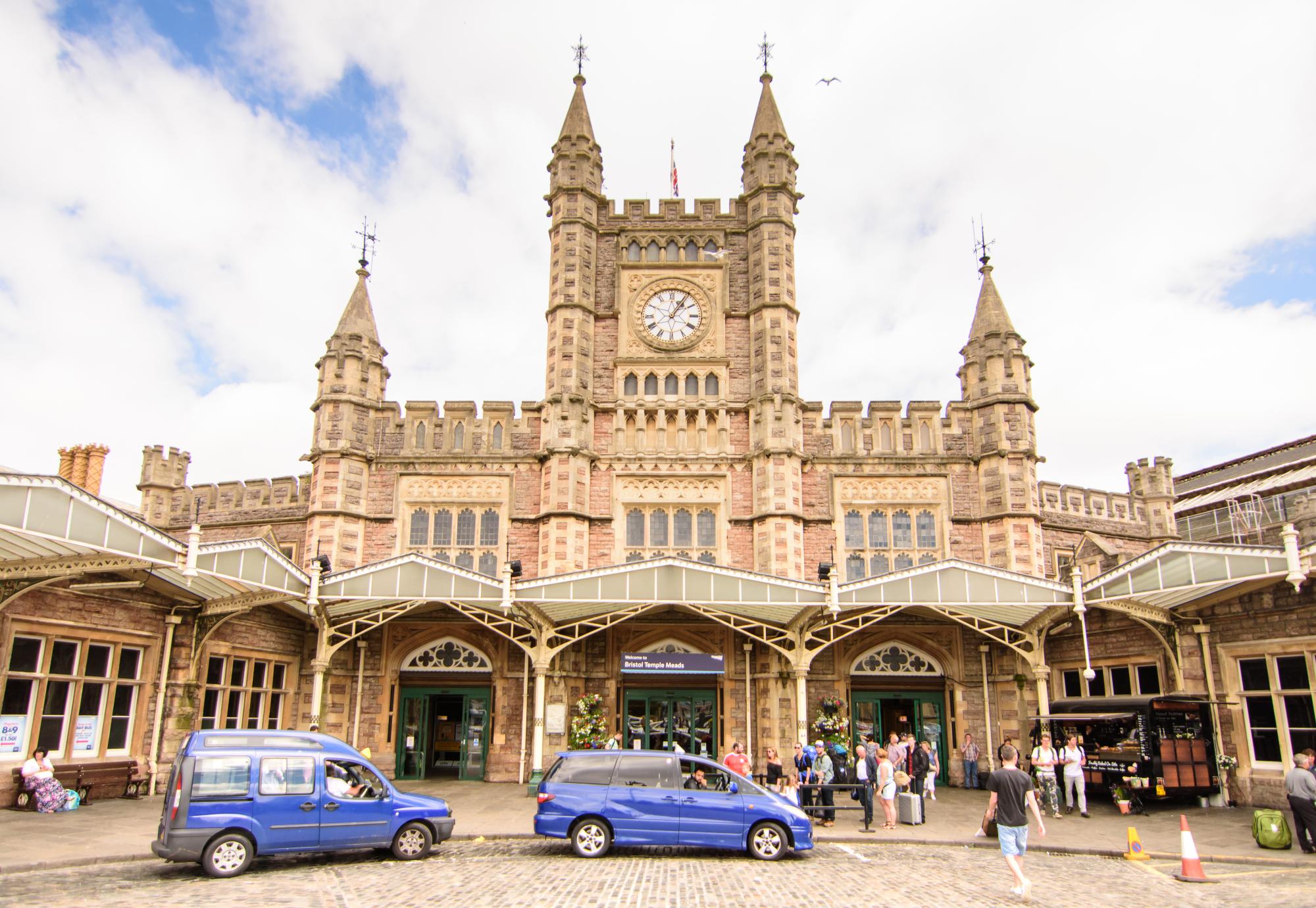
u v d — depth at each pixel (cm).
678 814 1524
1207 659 2205
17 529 1530
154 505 3127
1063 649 2730
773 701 2686
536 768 2386
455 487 2958
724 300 3175
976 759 2700
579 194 3216
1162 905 1192
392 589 2323
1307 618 1978
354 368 3002
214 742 1387
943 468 2970
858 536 2942
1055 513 3056
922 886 1307
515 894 1206
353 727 2752
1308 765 1605
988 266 3180
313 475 2942
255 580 2080
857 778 2053
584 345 3094
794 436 2952
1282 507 3862
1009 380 2989
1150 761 2062
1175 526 3225
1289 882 1353
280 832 1369
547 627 2484
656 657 2462
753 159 3284
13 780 1869
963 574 2298
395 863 1447
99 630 2077
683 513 2956
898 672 2845
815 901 1196
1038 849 1636
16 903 1111
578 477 2909
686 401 3050
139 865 1412
